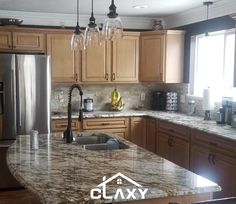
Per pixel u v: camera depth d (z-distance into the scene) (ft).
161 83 17.78
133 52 16.80
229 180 10.34
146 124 16.39
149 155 7.77
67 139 9.21
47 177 6.01
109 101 17.71
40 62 13.78
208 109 13.96
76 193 5.21
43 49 15.31
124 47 16.63
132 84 18.06
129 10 15.44
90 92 17.31
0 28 14.49
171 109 17.20
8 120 13.47
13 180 13.34
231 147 10.19
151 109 18.15
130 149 8.43
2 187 13.25
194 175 6.21
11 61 13.33
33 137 8.42
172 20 17.24
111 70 16.57
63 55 15.70
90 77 16.28
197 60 16.08
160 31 16.17
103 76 16.47
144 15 16.90
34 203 12.00
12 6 14.35
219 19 13.75
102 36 8.43
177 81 16.53
